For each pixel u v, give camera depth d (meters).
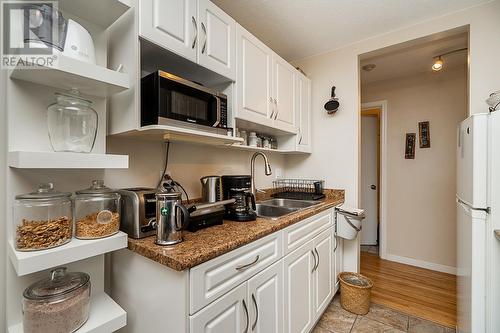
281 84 2.04
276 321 1.29
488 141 1.24
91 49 0.93
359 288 1.94
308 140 2.48
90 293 1.02
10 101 0.87
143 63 1.30
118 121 1.15
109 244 0.94
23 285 0.91
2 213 0.92
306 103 2.44
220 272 0.95
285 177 2.79
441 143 2.81
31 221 0.85
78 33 0.88
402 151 3.06
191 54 1.25
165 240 0.97
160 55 1.21
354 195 2.33
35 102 0.93
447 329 1.77
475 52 1.76
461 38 2.12
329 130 2.48
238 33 1.58
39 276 0.95
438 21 1.91
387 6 1.78
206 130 1.32
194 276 0.85
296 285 1.48
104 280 1.17
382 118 3.19
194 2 1.28
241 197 1.52
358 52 2.30
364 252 3.44
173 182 1.43
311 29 2.07
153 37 1.08
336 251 2.15
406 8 1.80
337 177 2.43
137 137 1.32
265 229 1.21
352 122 2.34
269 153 2.52
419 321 1.86
